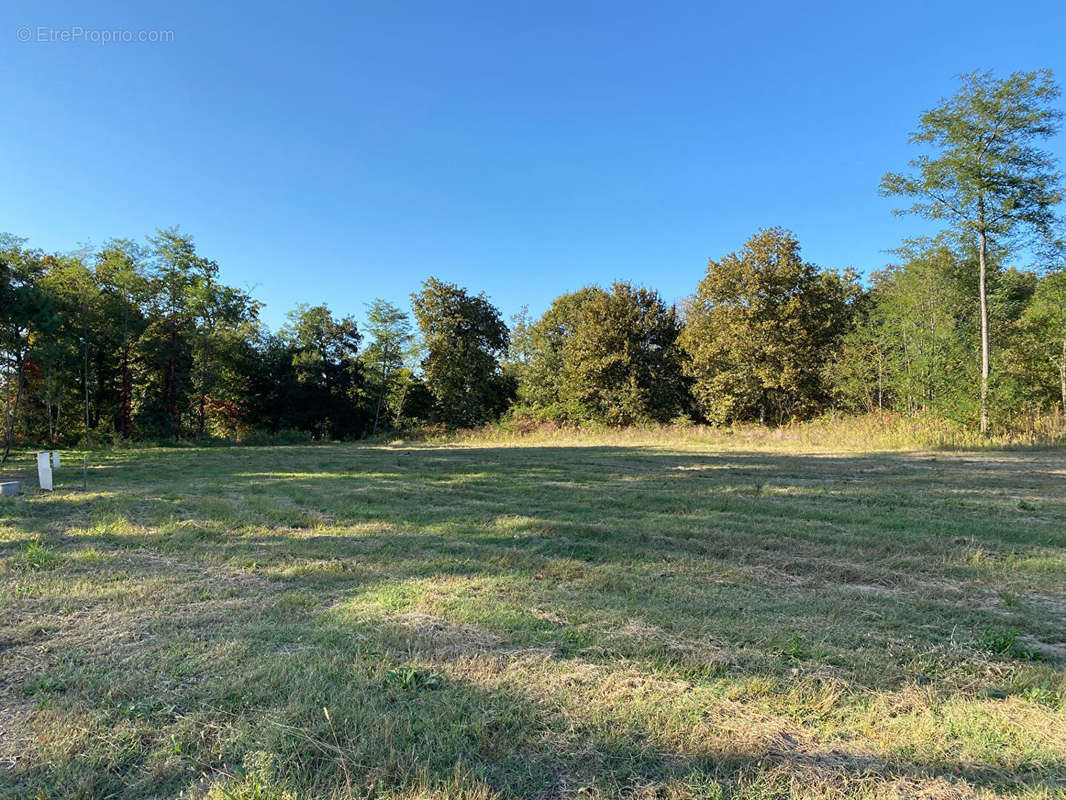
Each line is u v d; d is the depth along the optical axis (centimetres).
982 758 244
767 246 2789
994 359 1980
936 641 368
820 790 224
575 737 258
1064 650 358
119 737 257
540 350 3984
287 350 3919
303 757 242
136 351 2998
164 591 465
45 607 428
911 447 1839
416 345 3794
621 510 836
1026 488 995
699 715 275
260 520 779
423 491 1045
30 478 1305
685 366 3077
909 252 2281
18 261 2620
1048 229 1814
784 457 1670
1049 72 1692
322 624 393
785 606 429
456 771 226
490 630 382
